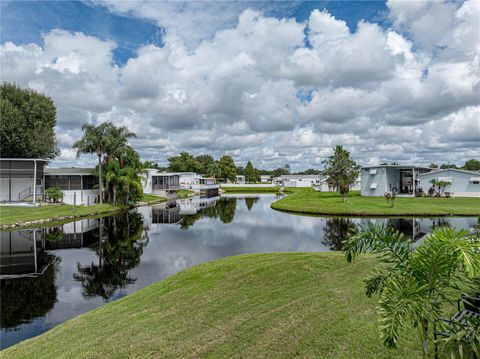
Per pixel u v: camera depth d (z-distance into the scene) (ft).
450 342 9.82
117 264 40.45
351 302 19.85
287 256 33.60
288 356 14.32
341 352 14.20
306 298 21.17
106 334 18.39
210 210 108.17
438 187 128.06
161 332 17.88
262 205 128.06
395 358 13.38
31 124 119.55
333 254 33.37
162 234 61.93
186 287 26.40
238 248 48.47
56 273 36.78
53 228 69.92
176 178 194.08
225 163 344.69
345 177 140.36
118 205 111.14
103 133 113.60
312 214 90.63
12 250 49.52
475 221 69.62
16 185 107.04
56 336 19.53
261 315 18.99
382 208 89.25
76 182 115.75
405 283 9.45
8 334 22.20
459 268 9.62
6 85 119.75
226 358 14.64
